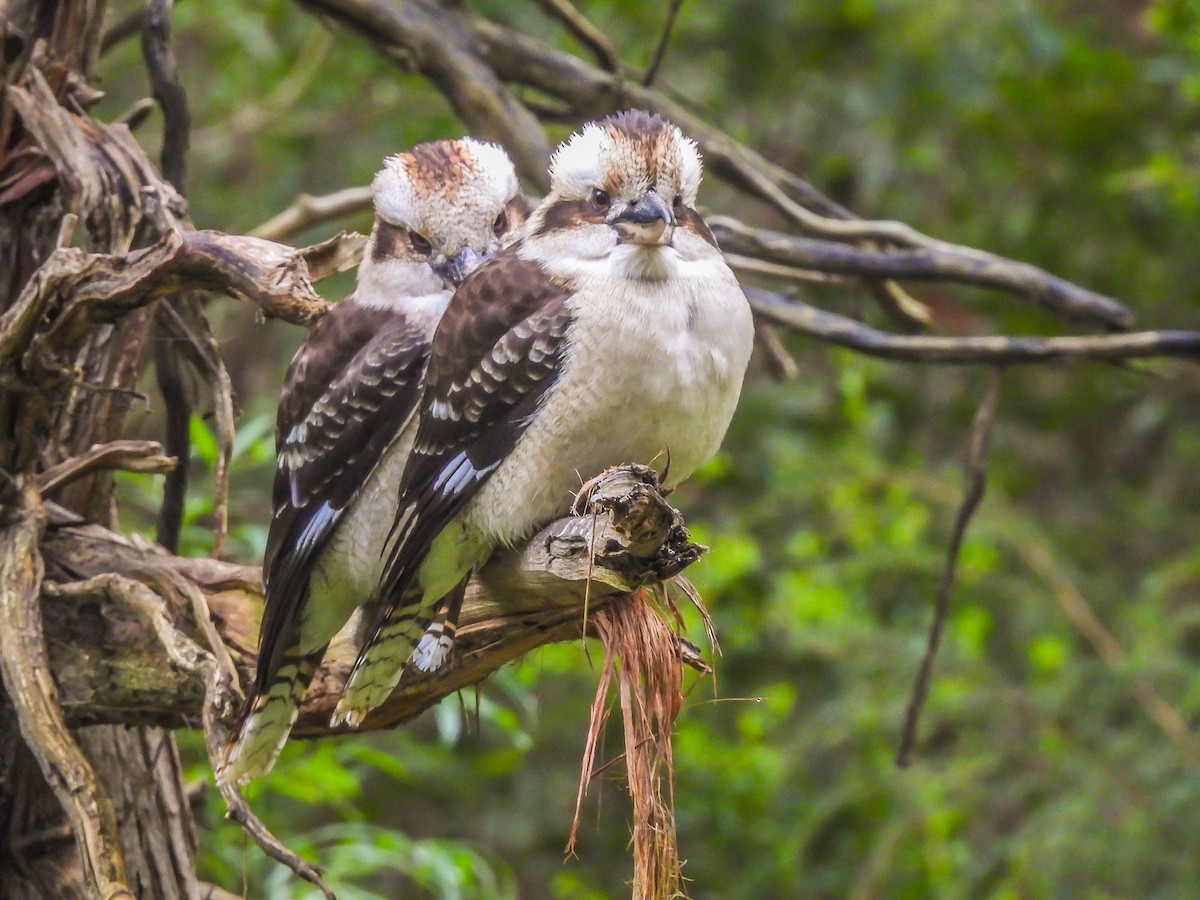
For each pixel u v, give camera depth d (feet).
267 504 41.09
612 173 20.22
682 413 19.57
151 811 22.80
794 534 44.01
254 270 19.93
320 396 22.79
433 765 35.76
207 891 24.36
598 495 16.83
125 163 22.85
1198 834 37.19
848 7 42.06
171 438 24.63
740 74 43.21
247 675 21.29
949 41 42.04
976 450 27.96
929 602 43.39
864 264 28.48
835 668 43.04
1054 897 37.40
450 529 20.02
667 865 18.60
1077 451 47.65
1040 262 44.39
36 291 19.83
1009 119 44.37
